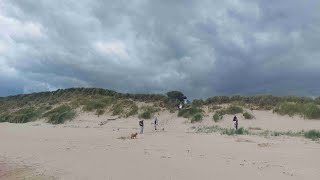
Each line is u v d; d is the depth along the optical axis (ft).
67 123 131.75
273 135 86.07
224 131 95.40
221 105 136.67
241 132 91.20
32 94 211.61
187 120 123.95
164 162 52.21
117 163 51.93
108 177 44.14
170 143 72.49
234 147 66.28
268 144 69.41
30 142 78.18
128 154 59.52
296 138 80.07
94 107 147.84
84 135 90.58
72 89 191.72
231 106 127.24
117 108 145.59
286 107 119.85
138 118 134.51
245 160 53.52
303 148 64.75
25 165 54.44
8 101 213.87
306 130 97.86
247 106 131.13
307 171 46.19
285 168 47.98
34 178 46.34
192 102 145.69
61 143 75.25
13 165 54.80
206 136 83.41
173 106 145.89
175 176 43.91
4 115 163.32
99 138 83.25
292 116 115.14
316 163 50.96
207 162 52.11
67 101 170.30
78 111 146.10
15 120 151.84
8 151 67.05
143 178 43.19
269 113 122.01
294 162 51.83
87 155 59.62
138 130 106.32
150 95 159.43
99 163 52.37
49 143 75.87
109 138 83.15
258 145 68.54
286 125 106.52
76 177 45.11
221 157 56.03
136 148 66.18
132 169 47.85
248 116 118.01
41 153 63.98
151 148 65.92
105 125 124.26
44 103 182.29
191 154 58.95
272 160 53.42
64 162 54.80
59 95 190.39
